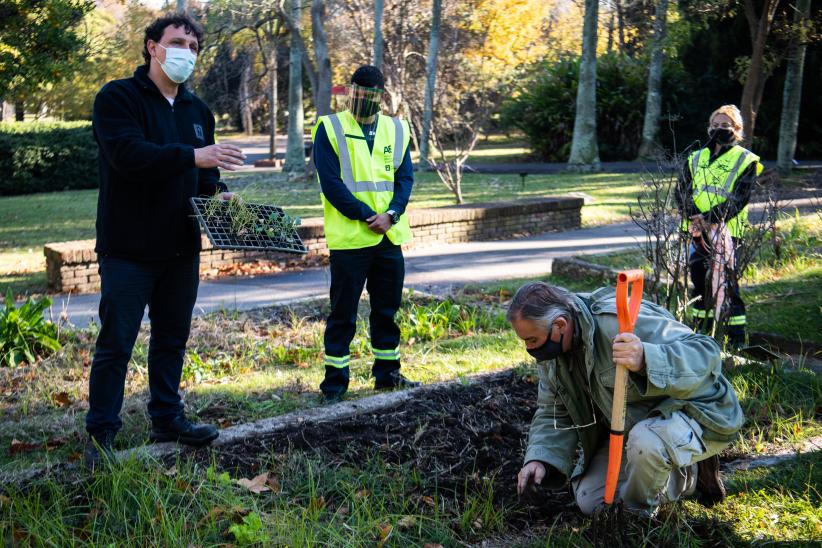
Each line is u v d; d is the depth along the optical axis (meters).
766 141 27.06
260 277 10.93
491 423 4.75
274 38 29.45
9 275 11.81
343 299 5.41
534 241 13.73
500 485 4.05
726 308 5.86
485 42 31.42
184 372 6.19
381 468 4.11
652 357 3.20
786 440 4.49
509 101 31.94
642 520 3.54
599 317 3.40
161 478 3.77
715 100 28.59
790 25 20.08
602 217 16.28
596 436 3.70
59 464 3.98
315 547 3.36
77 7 13.40
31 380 6.19
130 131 4.01
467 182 23.73
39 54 13.08
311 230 12.06
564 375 3.49
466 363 6.11
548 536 3.48
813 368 5.74
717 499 3.73
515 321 3.31
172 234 4.23
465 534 3.61
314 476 3.98
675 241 6.05
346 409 4.77
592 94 25.34
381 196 5.44
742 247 6.13
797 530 3.53
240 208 4.45
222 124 60.72
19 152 26.36
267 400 5.45
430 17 30.55
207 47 26.03
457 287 9.66
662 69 28.78
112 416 4.14
